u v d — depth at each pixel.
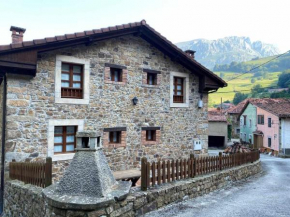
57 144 7.79
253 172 10.39
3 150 7.08
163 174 5.97
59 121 7.68
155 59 10.05
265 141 26.28
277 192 7.36
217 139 28.88
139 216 4.94
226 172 7.96
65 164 7.77
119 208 4.41
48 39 6.94
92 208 3.86
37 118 7.30
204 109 11.81
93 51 8.40
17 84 7.02
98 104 8.47
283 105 25.20
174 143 10.59
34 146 7.24
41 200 4.62
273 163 16.50
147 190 5.34
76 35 7.46
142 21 8.99
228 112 36.53
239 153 9.49
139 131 9.52
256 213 5.36
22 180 6.12
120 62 9.04
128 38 9.29
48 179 5.05
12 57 6.53
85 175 4.30
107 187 4.43
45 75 7.46
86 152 4.50
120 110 9.00
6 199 6.55
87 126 8.22
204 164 7.32
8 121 6.87
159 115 10.12
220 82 11.73
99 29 7.97
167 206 5.61
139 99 9.54
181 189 6.04
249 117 30.59
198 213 5.28
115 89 8.89
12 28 7.17
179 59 10.48
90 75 8.30
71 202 3.88
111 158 8.72
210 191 7.08
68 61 7.86
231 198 6.53
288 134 22.98
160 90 10.20
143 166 5.36
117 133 9.13
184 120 10.98
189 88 11.21
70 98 7.93
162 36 9.45
